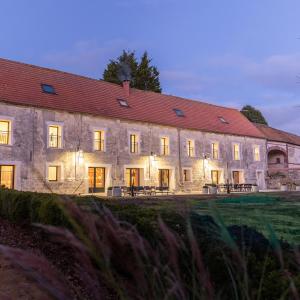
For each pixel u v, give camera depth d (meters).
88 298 1.96
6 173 18.73
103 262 1.34
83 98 23.39
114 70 40.59
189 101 32.03
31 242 5.70
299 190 29.84
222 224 1.58
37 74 22.77
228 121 32.72
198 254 1.57
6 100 18.77
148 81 42.69
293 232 5.91
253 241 2.83
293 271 2.46
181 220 3.29
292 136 40.66
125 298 1.41
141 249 1.44
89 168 22.17
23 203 7.39
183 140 27.28
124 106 25.36
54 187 20.09
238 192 26.52
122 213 4.40
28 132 19.50
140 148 24.62
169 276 1.47
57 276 1.21
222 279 2.43
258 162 33.28
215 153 29.67
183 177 26.91
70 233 1.25
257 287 2.39
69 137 21.17
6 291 3.51
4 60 22.14
